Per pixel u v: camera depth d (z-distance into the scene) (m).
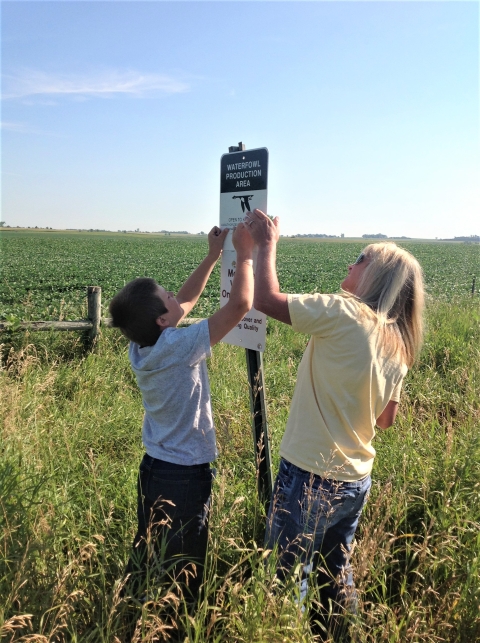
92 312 6.67
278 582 1.83
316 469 2.02
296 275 27.97
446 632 2.01
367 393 1.98
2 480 2.50
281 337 7.98
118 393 5.10
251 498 2.88
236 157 2.79
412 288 2.10
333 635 2.08
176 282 22.97
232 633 1.81
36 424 3.63
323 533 2.05
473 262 50.88
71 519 2.71
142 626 1.74
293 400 2.19
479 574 2.27
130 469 3.39
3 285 20.88
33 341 6.37
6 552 2.02
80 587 2.12
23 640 1.74
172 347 2.06
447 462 3.05
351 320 1.94
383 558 2.15
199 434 2.17
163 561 1.96
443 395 5.02
